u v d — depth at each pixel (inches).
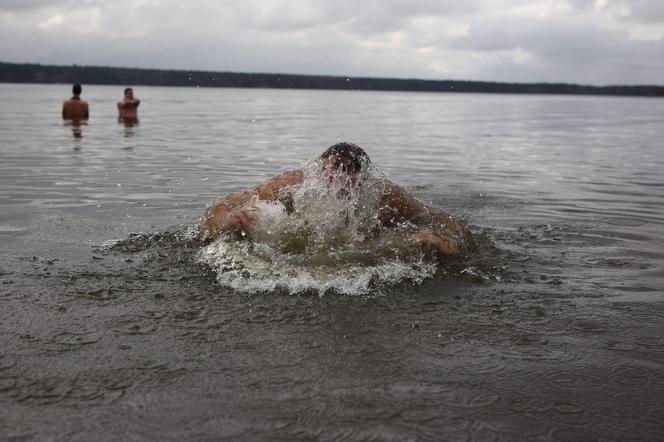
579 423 75.8
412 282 135.2
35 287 125.4
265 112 1120.8
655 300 127.3
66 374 86.2
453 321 111.5
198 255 151.6
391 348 98.0
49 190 257.6
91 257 149.9
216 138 552.1
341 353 95.5
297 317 111.6
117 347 95.8
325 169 161.8
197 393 81.1
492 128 832.9
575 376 89.2
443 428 73.6
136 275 135.6
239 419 74.6
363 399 80.3
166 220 197.9
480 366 91.9
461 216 222.8
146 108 1197.7
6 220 194.2
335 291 127.3
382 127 786.2
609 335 106.5
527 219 219.3
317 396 80.8
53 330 102.3
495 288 133.3
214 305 117.0
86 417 74.7
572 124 965.8
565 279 141.9
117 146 460.1
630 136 705.0
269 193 166.4
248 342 99.1
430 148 522.3
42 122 698.2
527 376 88.8
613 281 141.4
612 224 213.0
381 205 165.8
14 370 87.1
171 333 102.3
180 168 343.6
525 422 75.7
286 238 152.2
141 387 82.6
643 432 74.0
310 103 1788.9
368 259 144.3
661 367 93.3
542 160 444.1
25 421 73.6
